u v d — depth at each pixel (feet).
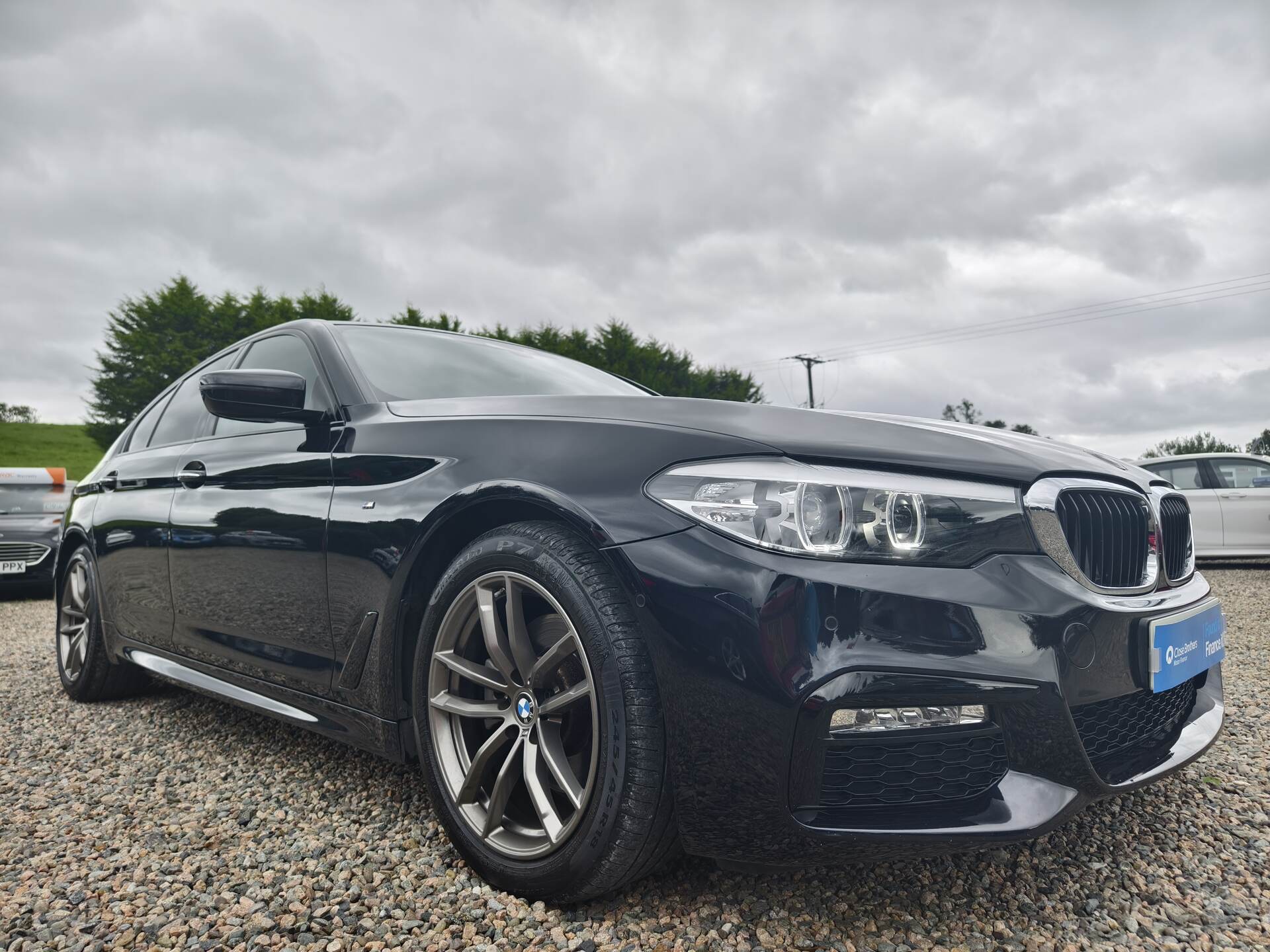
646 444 5.35
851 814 4.75
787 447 5.01
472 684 6.18
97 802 7.55
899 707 4.58
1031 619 4.74
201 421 9.78
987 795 4.83
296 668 7.32
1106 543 5.45
